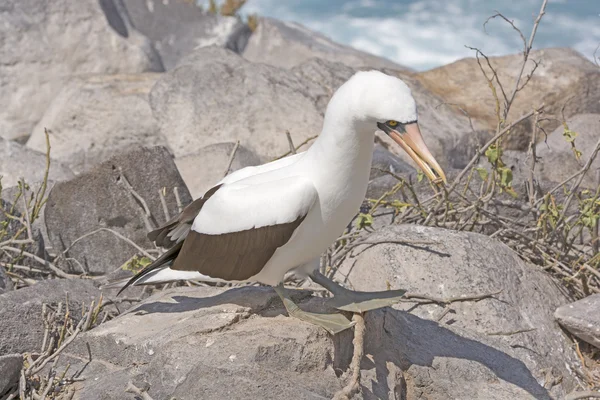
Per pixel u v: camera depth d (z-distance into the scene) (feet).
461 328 26.00
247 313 22.80
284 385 20.17
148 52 66.49
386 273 27.99
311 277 23.26
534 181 35.65
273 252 21.07
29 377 22.66
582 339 27.94
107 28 65.10
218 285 28.89
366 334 23.15
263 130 48.26
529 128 54.60
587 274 31.04
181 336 21.91
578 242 35.19
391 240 28.68
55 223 33.88
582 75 56.49
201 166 40.68
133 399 21.12
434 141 49.49
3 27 63.26
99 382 22.15
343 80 54.85
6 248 31.24
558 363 27.02
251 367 20.43
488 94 57.21
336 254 30.27
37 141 53.93
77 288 27.40
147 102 52.21
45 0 64.75
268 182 20.95
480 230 33.27
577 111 55.93
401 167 40.60
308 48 82.33
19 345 24.91
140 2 82.64
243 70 51.01
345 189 20.70
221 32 83.05
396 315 25.22
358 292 23.18
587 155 45.93
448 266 27.91
